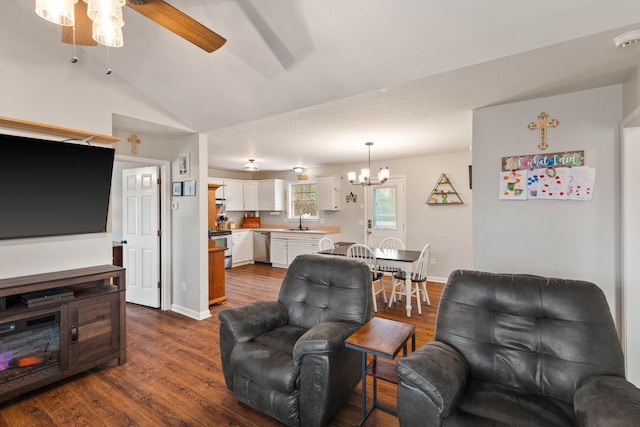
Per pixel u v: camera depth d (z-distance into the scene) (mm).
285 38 2156
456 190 5219
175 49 2508
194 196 3740
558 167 2580
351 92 2537
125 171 4320
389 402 2137
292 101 2807
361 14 1872
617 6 1541
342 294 2254
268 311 2326
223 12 2068
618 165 2373
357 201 6297
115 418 1973
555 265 2607
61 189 2486
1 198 2203
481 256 2920
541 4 1604
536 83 2363
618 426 1054
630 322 2242
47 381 2229
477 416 1360
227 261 6840
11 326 2102
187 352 2879
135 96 3092
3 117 2154
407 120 3352
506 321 1728
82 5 1441
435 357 1546
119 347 2629
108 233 2893
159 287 4066
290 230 6922
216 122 3445
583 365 1486
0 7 2303
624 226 2270
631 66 2080
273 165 6711
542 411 1380
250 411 2049
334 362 1789
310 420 1756
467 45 1922
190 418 1975
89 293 2514
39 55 2475
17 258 2369
